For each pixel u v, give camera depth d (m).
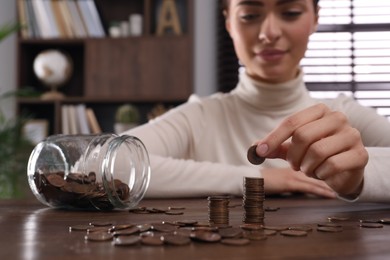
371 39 2.73
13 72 2.87
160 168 1.00
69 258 0.37
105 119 2.84
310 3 1.24
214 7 2.77
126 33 2.71
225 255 0.38
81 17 2.66
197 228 0.48
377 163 0.79
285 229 0.50
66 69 2.70
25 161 2.38
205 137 1.36
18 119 2.51
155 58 2.60
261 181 0.57
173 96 2.59
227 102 1.40
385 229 0.53
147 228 0.50
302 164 0.74
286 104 1.34
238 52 1.29
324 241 0.45
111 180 0.68
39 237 0.47
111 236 0.45
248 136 1.34
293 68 1.30
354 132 0.74
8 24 2.68
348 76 2.74
